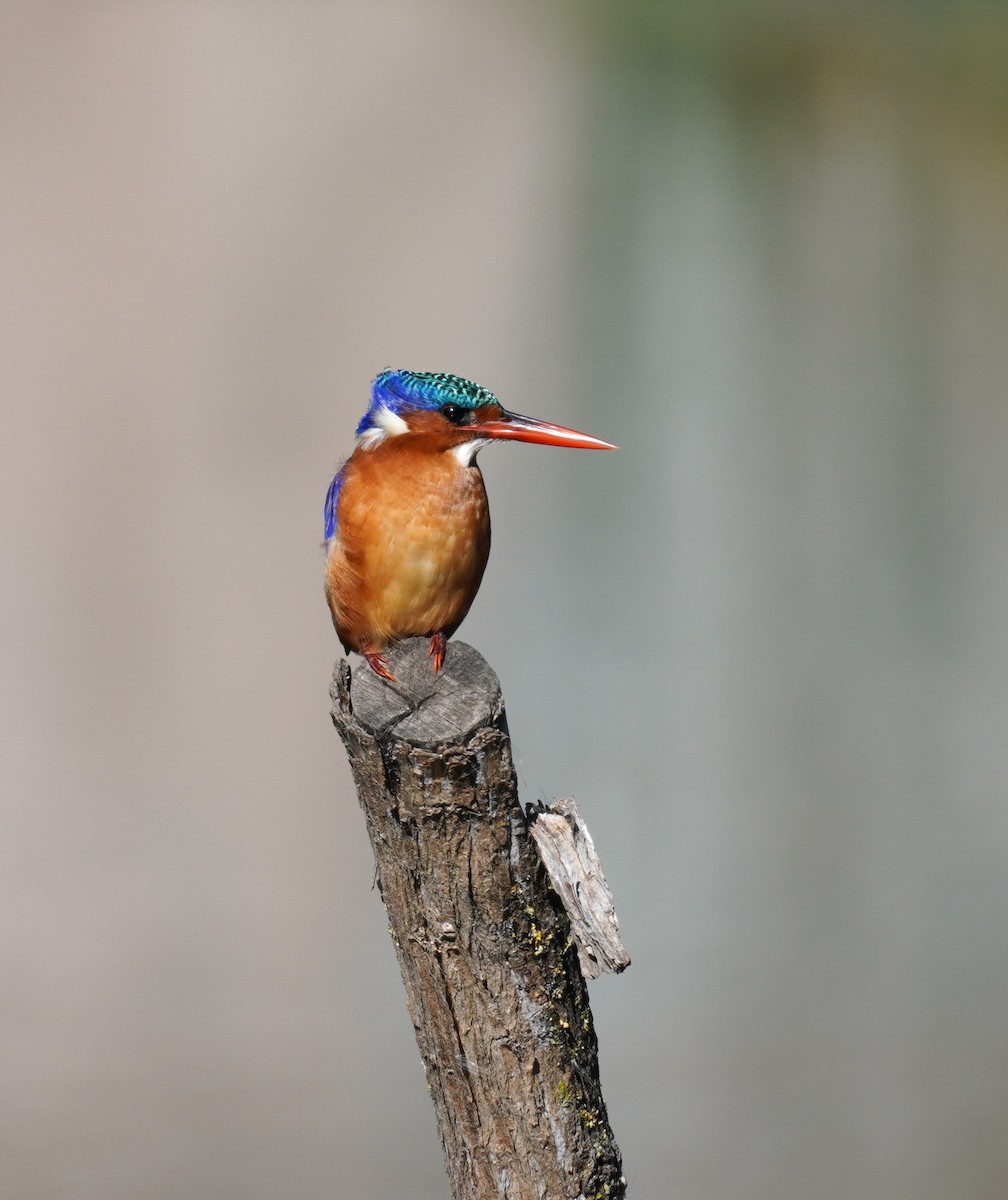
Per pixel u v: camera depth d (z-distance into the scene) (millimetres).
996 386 24312
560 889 4117
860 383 24156
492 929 4145
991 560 17734
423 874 4145
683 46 43250
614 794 12852
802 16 44594
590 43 44375
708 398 22750
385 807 4133
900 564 17531
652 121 38344
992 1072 10211
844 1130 9609
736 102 39438
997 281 29781
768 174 35156
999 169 35281
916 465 20734
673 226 31375
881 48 42188
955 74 40188
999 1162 9578
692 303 27188
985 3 43406
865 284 28828
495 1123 4242
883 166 35406
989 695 14719
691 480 19438
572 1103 4230
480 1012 4188
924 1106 9812
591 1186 4254
